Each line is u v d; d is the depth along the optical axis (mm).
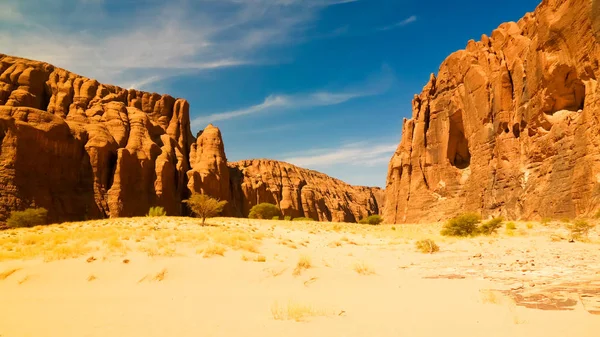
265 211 71500
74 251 13578
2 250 15156
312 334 5152
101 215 61812
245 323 5922
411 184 76062
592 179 31703
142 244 15391
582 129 34750
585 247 16547
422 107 78875
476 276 10398
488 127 56125
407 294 8406
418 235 31984
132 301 8164
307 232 31484
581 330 4719
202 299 8336
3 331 5602
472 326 5312
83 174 63844
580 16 36594
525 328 5016
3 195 49719
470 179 59312
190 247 14984
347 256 16625
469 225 28625
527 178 43812
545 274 9766
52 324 6020
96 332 5488
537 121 43281
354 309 6895
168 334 5328
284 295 8742
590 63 35312
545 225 31000
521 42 51000
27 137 55125
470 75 62125
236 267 11883
